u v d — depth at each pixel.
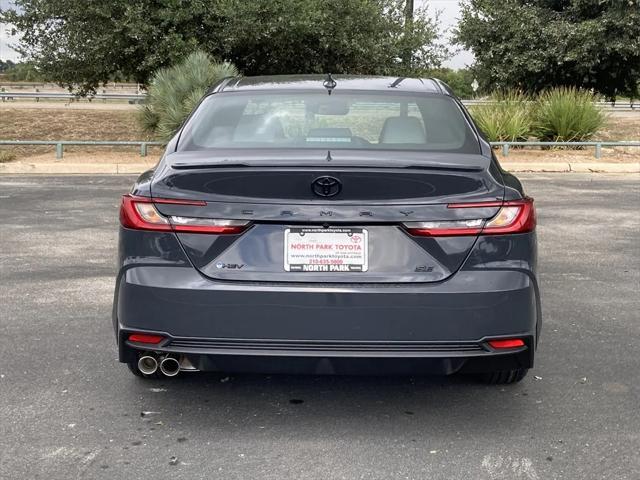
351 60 20.53
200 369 3.49
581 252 7.83
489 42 25.62
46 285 6.27
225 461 3.28
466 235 3.39
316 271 3.38
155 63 18.59
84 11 18.62
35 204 10.52
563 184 13.52
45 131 21.59
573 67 25.23
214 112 4.18
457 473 3.18
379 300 3.32
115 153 16.66
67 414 3.77
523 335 3.42
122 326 3.47
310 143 3.87
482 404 3.94
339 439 3.51
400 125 3.99
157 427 3.63
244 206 3.38
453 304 3.33
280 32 18.78
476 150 3.83
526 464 3.26
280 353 3.36
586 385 4.21
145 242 3.44
